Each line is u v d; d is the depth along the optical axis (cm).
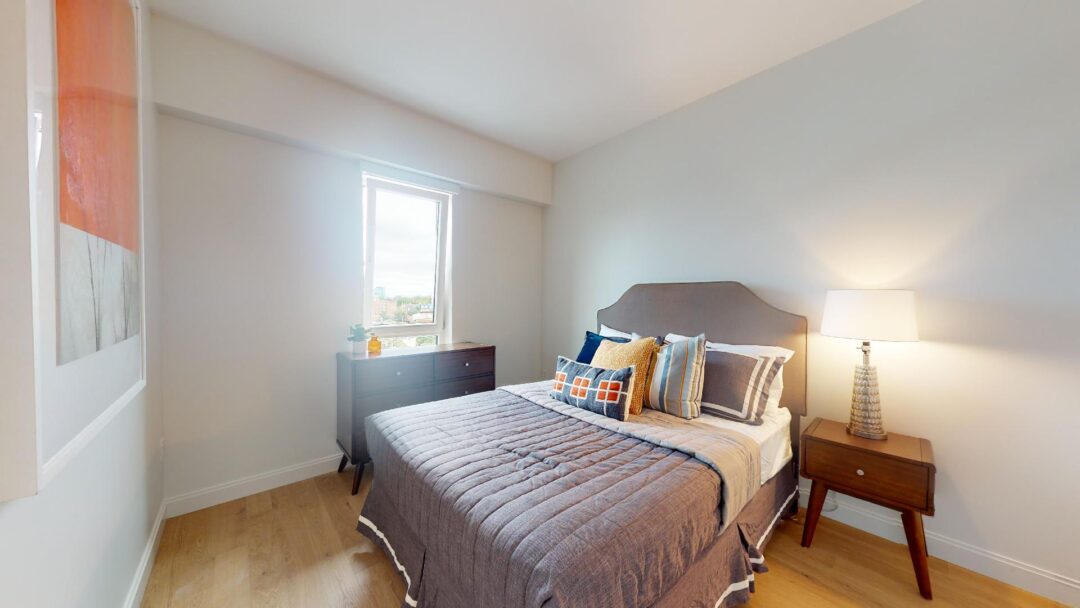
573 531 97
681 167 272
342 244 256
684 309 258
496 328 353
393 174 275
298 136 225
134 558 140
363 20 187
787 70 220
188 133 202
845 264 201
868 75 192
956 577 161
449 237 320
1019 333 156
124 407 128
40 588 77
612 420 184
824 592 152
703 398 200
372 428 180
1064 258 147
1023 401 156
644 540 101
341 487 234
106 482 113
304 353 243
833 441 172
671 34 197
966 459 168
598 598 87
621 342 234
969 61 166
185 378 203
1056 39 148
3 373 61
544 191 370
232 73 203
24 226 63
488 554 98
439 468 132
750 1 175
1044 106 151
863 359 181
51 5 75
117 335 111
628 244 309
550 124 297
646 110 276
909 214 182
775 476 183
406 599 133
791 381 211
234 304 217
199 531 187
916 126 179
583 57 216
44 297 71
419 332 309
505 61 219
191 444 205
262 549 175
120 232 115
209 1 175
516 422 181
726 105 247
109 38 108
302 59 217
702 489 126
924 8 176
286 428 237
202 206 206
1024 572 154
